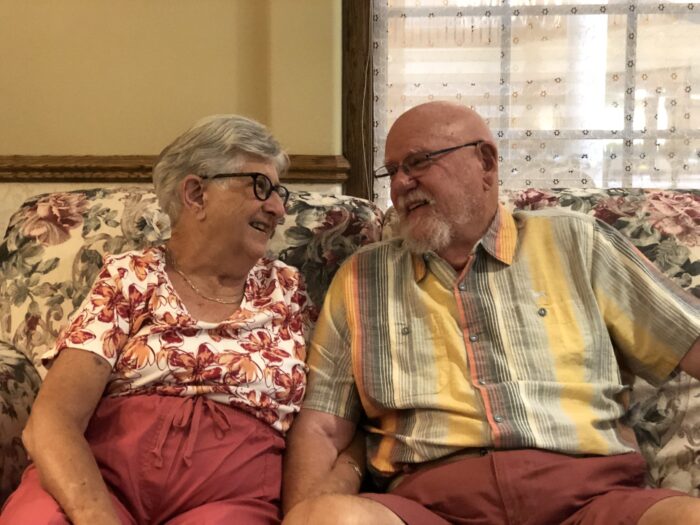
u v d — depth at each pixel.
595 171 2.24
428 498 1.29
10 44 2.18
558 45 2.21
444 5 2.21
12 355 1.51
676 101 2.21
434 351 1.41
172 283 1.40
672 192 1.67
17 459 1.36
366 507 1.10
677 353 1.37
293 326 1.47
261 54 2.14
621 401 1.44
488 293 1.43
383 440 1.43
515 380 1.35
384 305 1.47
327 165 2.10
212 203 1.36
